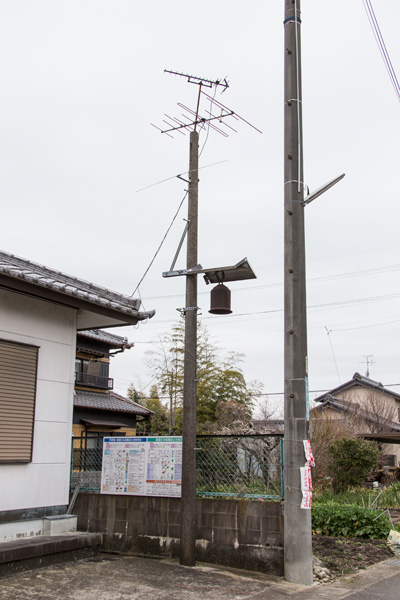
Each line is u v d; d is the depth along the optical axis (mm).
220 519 7520
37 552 6984
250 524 7316
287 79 8383
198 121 8398
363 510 10406
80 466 9109
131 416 27312
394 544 9477
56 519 8023
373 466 18094
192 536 7438
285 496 7082
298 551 6832
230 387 26547
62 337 8812
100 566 7258
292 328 7559
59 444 8492
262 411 27766
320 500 14969
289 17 8562
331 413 32250
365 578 7211
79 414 23828
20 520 7648
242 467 7715
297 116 8258
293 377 7395
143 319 9359
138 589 6227
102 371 26969
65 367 8812
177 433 26844
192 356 7871
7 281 7281
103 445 8680
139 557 7887
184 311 8000
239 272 7930
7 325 7809
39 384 8250
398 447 35188
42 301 8469
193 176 8453
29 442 7914
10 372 7758
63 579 6547
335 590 6523
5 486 7469
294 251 7820
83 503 8594
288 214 7965
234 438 7844
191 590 6250
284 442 7289
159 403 35250
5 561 6566
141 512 8141
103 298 8648
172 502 7977
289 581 6793
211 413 25969
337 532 10273
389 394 37125
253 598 6035
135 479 8297
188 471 7562
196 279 8102
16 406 7777
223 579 6766
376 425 32281
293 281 7719
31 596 5812
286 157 8164
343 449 18031
